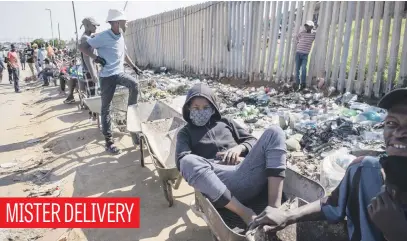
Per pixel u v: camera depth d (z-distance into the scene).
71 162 5.05
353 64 6.86
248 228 2.04
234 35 9.88
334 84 7.30
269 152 2.33
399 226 1.37
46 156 5.43
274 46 8.62
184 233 3.18
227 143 2.97
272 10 8.49
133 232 3.24
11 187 4.38
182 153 2.76
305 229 2.07
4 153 5.77
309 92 7.50
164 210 3.59
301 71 7.90
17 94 12.69
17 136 6.74
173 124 4.64
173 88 9.20
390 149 1.42
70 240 3.20
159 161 3.49
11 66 12.98
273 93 7.80
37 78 16.86
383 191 1.46
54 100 10.24
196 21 11.57
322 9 7.29
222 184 2.34
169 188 3.55
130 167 4.71
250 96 7.41
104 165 4.85
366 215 1.59
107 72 4.91
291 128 5.42
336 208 1.79
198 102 2.87
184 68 12.91
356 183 1.65
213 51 10.95
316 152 4.52
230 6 9.80
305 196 2.46
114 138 6.00
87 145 5.75
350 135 4.77
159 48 14.77
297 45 7.71
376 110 5.68
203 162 2.47
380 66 6.43
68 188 4.24
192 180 2.39
